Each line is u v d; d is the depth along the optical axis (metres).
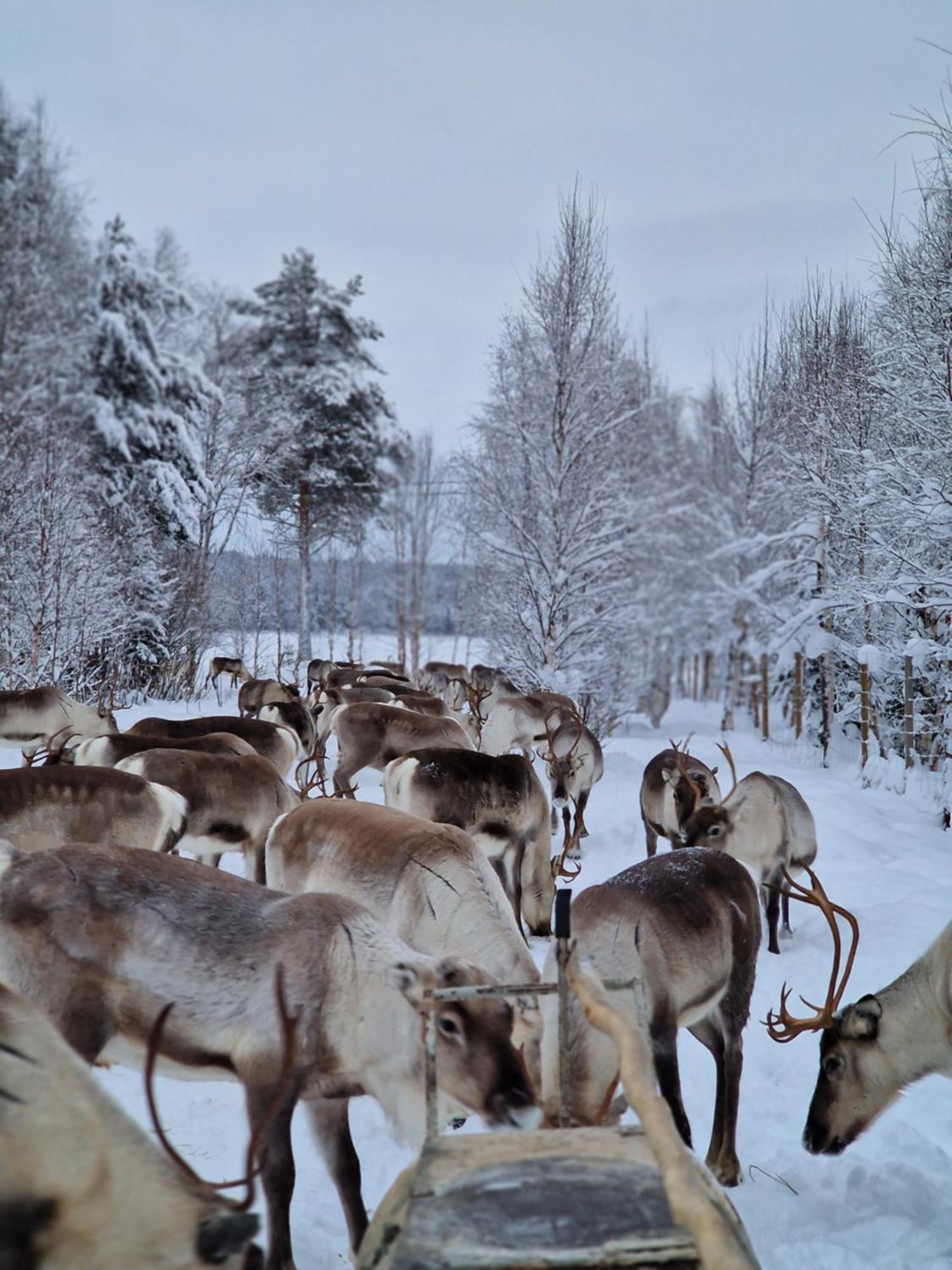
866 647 18.09
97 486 24.91
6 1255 2.53
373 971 4.09
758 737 26.09
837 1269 4.05
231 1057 4.09
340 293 34.28
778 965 7.94
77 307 31.30
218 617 24.67
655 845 10.93
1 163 33.94
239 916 4.26
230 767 8.24
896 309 16.50
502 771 8.20
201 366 36.00
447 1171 2.67
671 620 44.50
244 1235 2.58
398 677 21.78
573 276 22.16
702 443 45.47
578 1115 4.15
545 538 22.31
